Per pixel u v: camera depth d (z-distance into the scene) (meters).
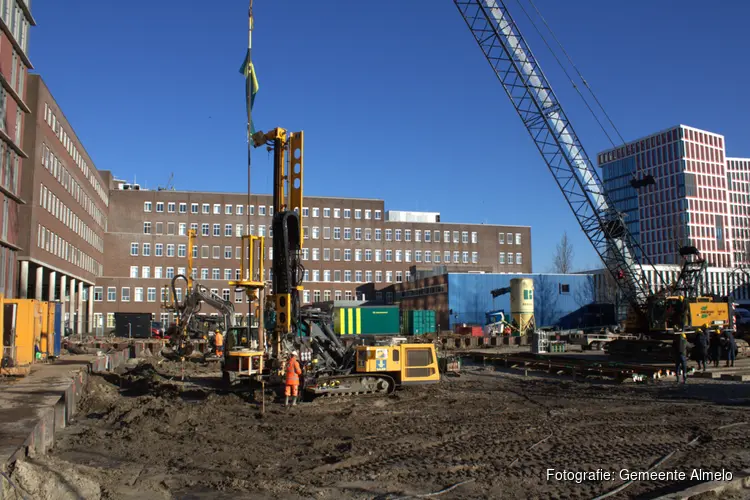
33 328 24.39
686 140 119.75
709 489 8.68
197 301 32.50
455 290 68.06
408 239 104.62
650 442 12.48
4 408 12.80
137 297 86.25
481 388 21.83
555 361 28.72
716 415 15.59
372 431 13.91
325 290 99.00
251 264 20.55
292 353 17.89
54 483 8.16
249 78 20.69
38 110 45.94
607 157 136.12
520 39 41.09
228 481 9.69
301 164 19.05
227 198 96.31
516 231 110.94
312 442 12.70
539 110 41.94
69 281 66.19
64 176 56.66
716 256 119.31
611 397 19.22
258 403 17.94
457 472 10.22
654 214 123.94
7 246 39.19
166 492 9.23
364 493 9.13
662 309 33.06
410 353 19.97
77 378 18.44
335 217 101.31
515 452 11.65
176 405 16.81
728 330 29.38
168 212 94.06
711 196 120.75
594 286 70.38
